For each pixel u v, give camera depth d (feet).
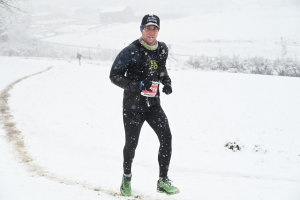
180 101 41.22
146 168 19.75
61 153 20.79
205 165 21.85
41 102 36.81
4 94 39.47
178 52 177.27
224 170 20.76
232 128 32.12
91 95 42.42
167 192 11.81
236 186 16.93
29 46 168.96
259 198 15.17
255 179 18.93
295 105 39.50
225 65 103.45
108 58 139.64
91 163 19.17
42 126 27.27
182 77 56.65
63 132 26.32
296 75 91.81
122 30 313.94
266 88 47.75
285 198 15.30
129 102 11.59
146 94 11.36
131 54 11.20
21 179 12.80
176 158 23.08
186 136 29.37
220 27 282.77
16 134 24.11
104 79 54.08
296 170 22.12
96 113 34.17
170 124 32.76
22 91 42.14
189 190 15.33
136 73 11.55
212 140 28.71
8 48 159.33
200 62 109.19
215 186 16.60
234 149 26.37
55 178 14.96
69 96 41.09
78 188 12.49
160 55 11.76
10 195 10.53
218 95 43.98
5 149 19.58
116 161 20.48
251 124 33.30
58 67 66.64
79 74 58.03
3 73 57.77
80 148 22.77
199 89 47.37
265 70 96.68
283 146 27.94
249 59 106.42
